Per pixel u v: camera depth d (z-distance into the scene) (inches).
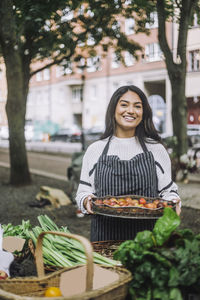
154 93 1250.0
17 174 427.5
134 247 82.4
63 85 1776.6
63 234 86.2
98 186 114.5
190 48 438.6
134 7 351.3
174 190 115.9
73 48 387.5
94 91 1588.3
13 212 294.5
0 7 336.5
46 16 310.0
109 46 428.5
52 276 87.5
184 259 77.5
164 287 77.9
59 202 316.8
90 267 79.5
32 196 361.1
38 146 1288.1
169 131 1175.0
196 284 77.8
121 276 84.0
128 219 112.2
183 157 423.8
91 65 451.2
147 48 641.6
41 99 1952.5
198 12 382.9
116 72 1425.9
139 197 109.3
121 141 118.5
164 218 84.0
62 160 756.0
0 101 2244.1
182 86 424.2
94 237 115.8
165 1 357.7
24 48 407.5
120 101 116.6
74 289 89.4
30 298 74.6
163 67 1183.6
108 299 78.8
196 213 275.9
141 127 119.8
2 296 76.7
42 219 114.1
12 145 428.8
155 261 79.6
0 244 108.8
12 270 103.3
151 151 116.7
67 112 1797.5
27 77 430.3
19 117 426.3
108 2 344.5
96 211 105.6
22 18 339.3
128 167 112.2
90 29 370.3
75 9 341.1
